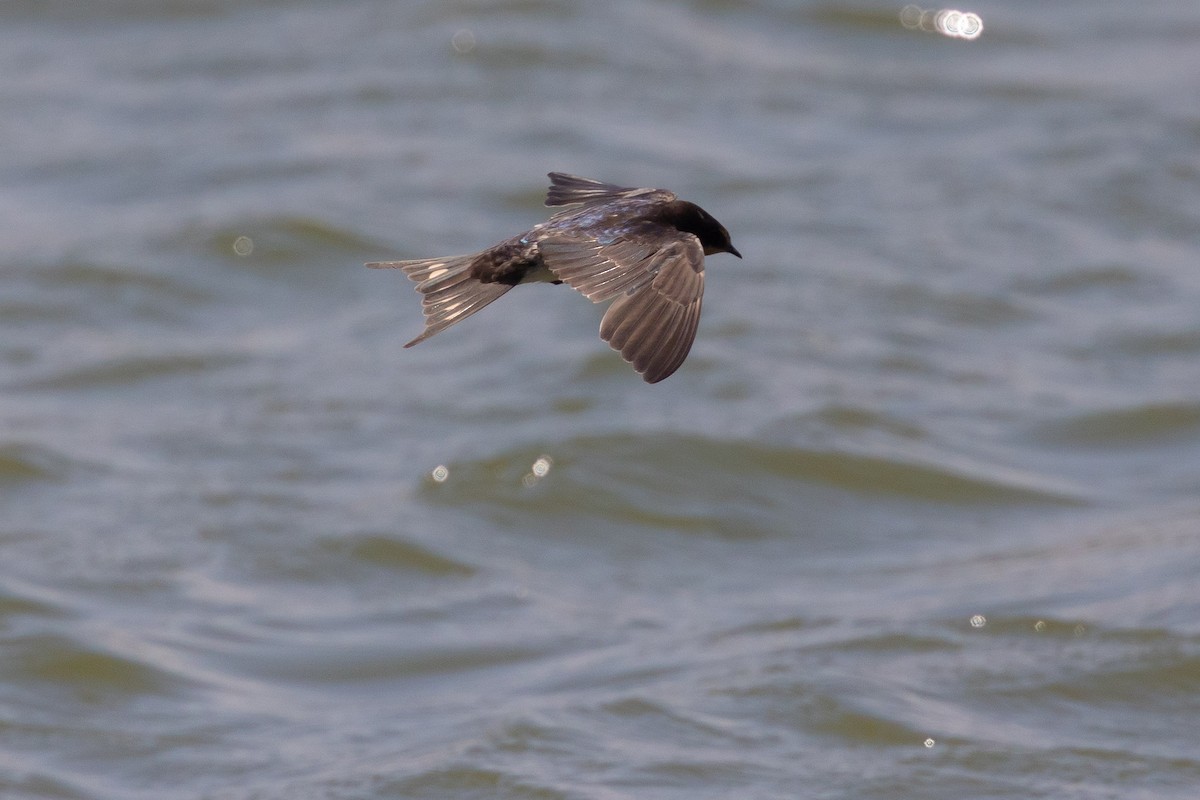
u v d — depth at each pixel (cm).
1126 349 1925
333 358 1942
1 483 1669
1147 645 1381
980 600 1471
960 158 2388
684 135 2452
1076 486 1689
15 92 2584
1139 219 2225
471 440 1747
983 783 1229
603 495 1662
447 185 2309
